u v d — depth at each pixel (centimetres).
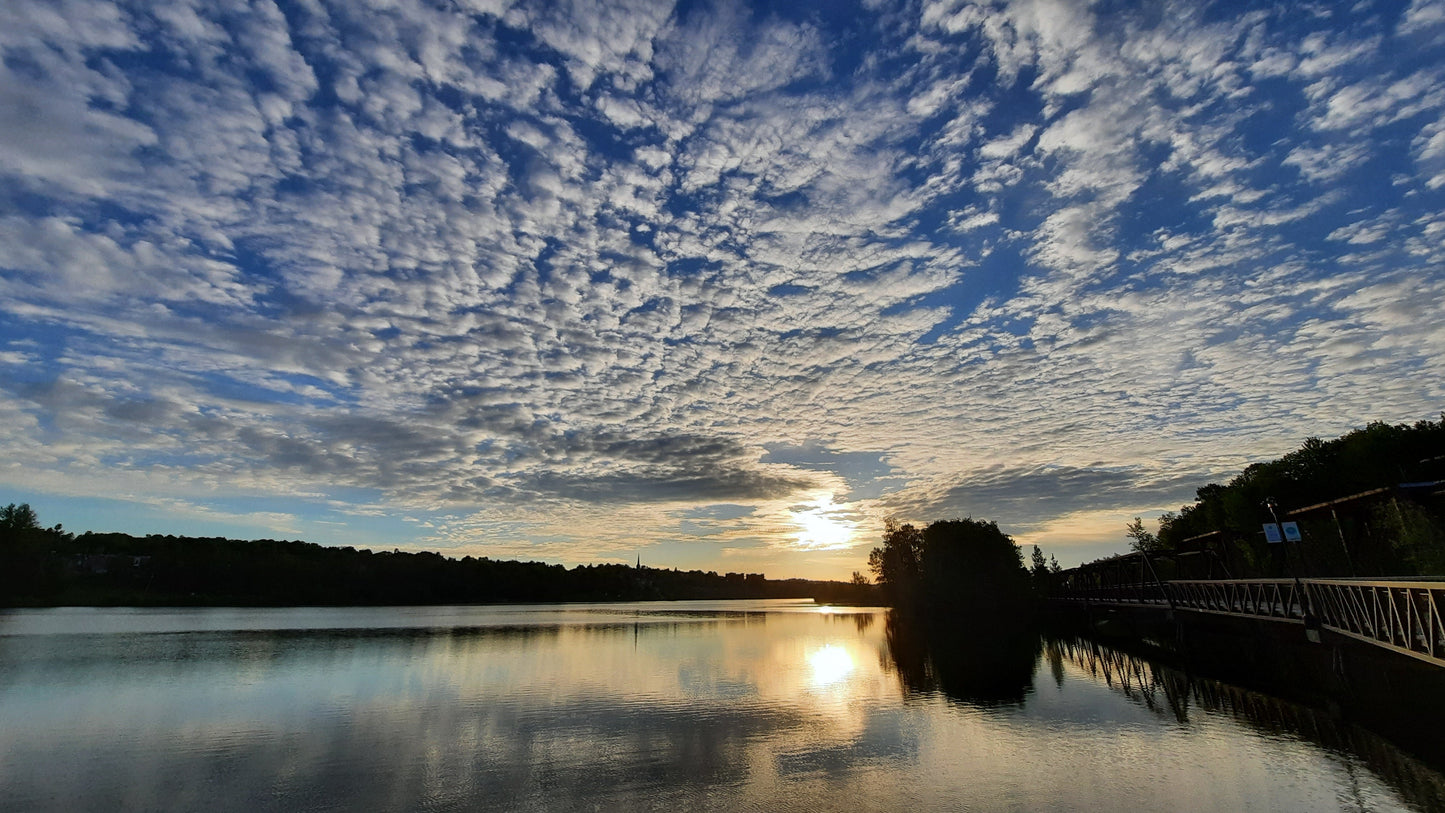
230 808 1639
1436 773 1798
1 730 2409
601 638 6462
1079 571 7688
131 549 14200
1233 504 5988
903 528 11506
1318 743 2120
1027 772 1870
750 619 10494
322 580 14300
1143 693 3097
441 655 4794
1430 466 4669
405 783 1817
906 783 1792
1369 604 2552
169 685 3381
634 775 1881
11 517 10550
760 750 2136
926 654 4981
